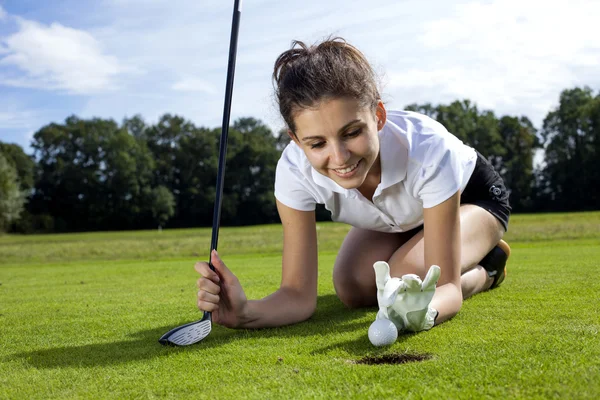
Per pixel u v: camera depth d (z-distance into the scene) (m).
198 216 65.69
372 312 2.85
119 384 1.75
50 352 2.30
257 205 66.06
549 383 1.46
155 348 2.25
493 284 3.37
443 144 2.41
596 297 2.90
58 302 4.04
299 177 2.57
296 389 1.56
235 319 2.42
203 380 1.73
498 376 1.54
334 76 1.88
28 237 37.31
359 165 2.02
